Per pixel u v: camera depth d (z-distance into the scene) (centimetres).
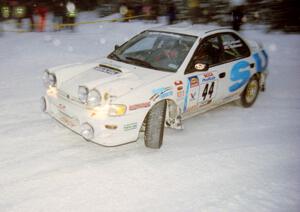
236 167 401
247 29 1614
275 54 1129
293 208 328
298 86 764
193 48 475
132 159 407
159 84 421
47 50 1102
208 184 362
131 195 337
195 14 1769
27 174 367
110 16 2130
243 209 323
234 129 516
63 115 436
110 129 386
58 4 1811
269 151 447
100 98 381
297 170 401
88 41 1326
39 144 436
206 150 441
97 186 349
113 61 491
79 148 430
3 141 439
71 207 315
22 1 1914
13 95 625
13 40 1314
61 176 365
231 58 538
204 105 504
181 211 316
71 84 427
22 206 314
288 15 1579
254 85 608
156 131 423
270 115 581
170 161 407
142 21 1920
